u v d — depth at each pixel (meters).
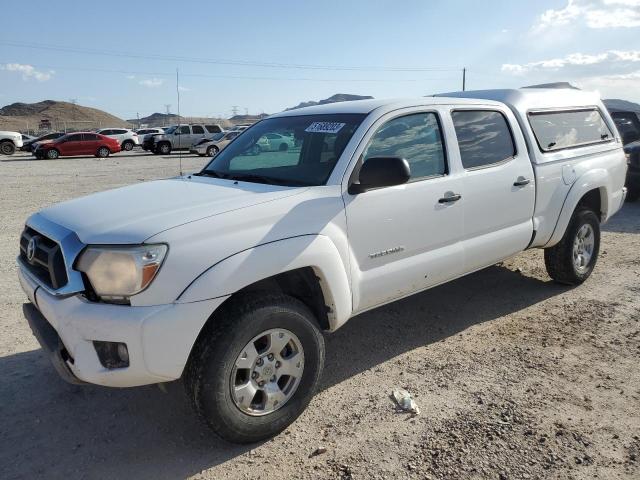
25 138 45.56
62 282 2.96
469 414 3.42
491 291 5.72
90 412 3.57
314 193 3.44
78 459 3.10
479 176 4.43
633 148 10.41
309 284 3.45
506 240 4.75
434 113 4.28
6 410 3.59
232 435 3.07
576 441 3.12
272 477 2.91
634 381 3.79
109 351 2.82
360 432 3.28
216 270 2.90
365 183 3.48
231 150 4.57
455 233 4.29
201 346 2.94
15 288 5.93
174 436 3.30
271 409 3.21
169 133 36.34
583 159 5.57
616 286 5.75
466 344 4.47
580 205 5.74
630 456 2.99
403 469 2.93
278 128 4.34
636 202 10.85
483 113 4.71
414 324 4.90
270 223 3.17
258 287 3.31
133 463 3.06
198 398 2.94
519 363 4.10
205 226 2.95
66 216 3.30
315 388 3.40
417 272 4.04
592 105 6.09
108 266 2.78
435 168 4.19
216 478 2.91
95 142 32.91
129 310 2.75
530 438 3.16
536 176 4.97
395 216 3.82
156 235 2.82
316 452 3.10
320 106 4.49
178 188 3.74
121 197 3.56
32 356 4.34
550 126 5.38
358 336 4.67
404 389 3.76
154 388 3.87
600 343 4.41
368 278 3.72
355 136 3.74
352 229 3.58
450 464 2.95
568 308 5.18
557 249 5.50
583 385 3.75
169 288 2.79
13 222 9.89
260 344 3.18
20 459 3.10
